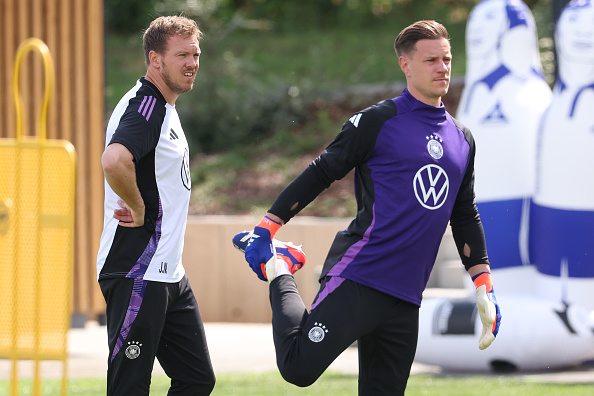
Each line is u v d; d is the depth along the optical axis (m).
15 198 14.87
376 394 14.78
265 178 51.25
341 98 58.56
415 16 74.81
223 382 24.45
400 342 14.50
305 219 46.66
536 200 28.66
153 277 14.45
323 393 22.62
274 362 28.64
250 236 15.40
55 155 14.80
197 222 38.97
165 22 14.54
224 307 38.78
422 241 14.12
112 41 72.12
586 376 26.41
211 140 56.41
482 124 29.12
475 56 29.75
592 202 27.53
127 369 14.45
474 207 15.15
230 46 68.88
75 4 34.62
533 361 26.84
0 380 25.22
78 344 32.19
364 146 14.02
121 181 13.78
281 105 57.19
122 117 14.26
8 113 34.16
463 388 23.62
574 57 27.83
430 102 14.27
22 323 14.96
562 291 27.92
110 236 14.52
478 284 15.13
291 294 14.80
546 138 28.19
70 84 34.78
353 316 14.05
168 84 14.56
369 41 69.62
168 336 15.23
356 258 14.18
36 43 14.95
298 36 72.44
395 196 13.97
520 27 29.45
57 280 14.86
